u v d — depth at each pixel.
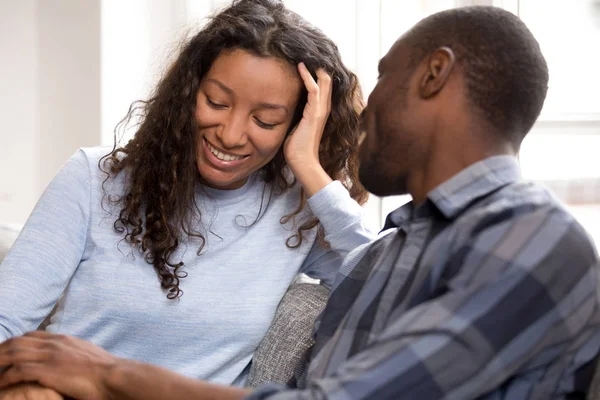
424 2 2.38
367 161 1.04
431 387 0.80
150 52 2.59
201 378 1.44
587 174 2.35
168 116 1.40
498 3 2.30
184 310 1.42
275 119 1.38
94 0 2.59
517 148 0.98
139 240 1.42
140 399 1.01
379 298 1.02
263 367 1.46
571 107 2.34
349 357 1.00
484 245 0.85
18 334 1.31
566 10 2.32
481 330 0.80
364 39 2.41
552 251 0.83
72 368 1.06
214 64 1.36
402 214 1.06
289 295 1.52
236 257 1.48
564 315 0.82
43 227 1.39
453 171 0.96
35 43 2.73
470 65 0.94
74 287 1.42
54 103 2.72
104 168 1.46
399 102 0.99
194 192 1.47
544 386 0.87
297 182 1.57
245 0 1.43
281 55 1.37
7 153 2.79
